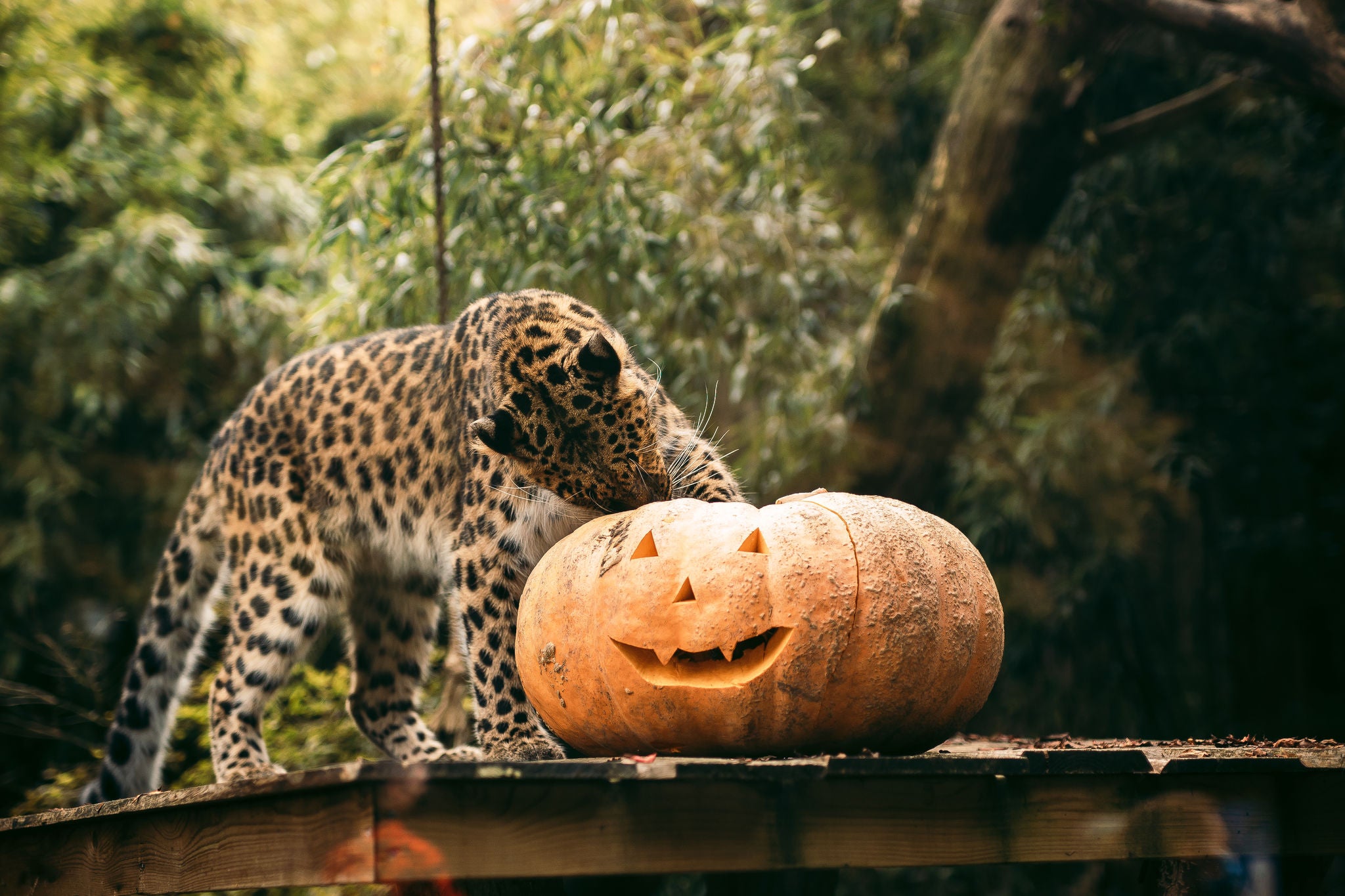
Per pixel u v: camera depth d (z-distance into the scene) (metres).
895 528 2.72
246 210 10.21
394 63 7.71
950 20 8.61
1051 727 8.23
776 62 6.84
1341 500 8.55
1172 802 2.76
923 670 2.62
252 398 4.44
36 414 9.00
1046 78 6.71
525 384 3.60
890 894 7.84
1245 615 8.88
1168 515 8.56
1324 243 7.90
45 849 3.62
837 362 7.63
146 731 4.46
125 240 8.87
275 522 4.18
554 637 2.85
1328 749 3.14
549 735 3.52
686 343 6.71
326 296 6.70
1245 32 5.21
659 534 2.73
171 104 10.38
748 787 2.34
